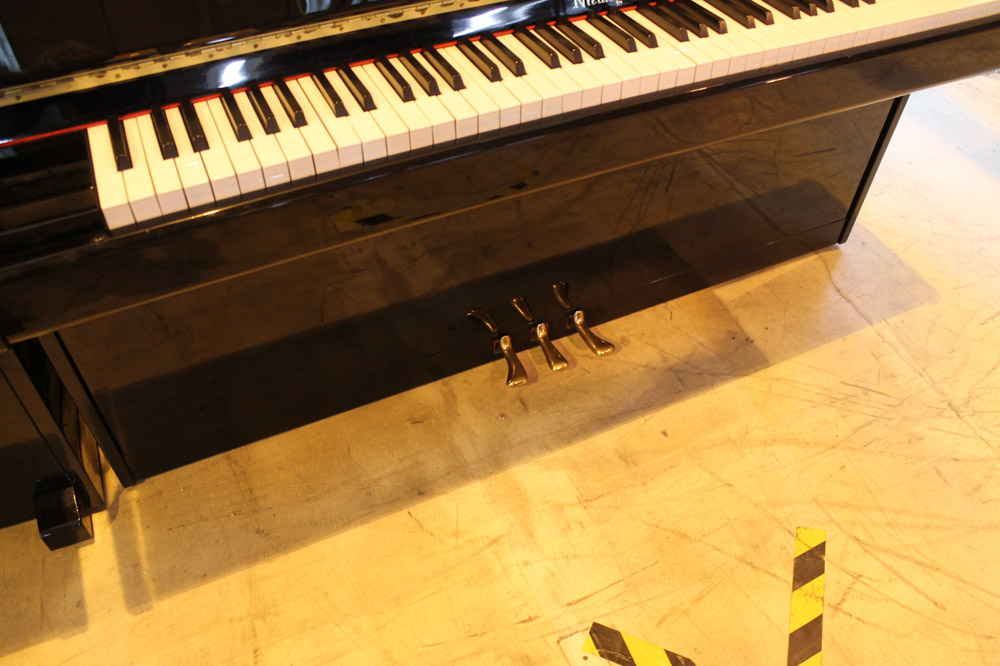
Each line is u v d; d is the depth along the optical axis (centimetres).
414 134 119
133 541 173
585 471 186
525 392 204
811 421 196
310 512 178
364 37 131
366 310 180
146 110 121
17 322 111
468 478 185
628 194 192
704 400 201
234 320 165
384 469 187
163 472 186
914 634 156
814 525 175
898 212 260
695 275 226
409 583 165
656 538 172
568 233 192
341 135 117
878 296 230
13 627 158
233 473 186
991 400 201
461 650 155
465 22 137
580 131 131
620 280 213
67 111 115
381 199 124
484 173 129
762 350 214
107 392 161
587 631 157
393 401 202
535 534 174
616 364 211
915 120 302
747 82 139
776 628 158
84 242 107
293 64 128
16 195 104
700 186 202
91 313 116
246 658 154
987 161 283
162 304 154
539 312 208
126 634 158
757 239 228
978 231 253
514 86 127
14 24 106
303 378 186
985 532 173
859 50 146
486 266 188
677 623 158
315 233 123
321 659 154
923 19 147
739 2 147
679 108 136
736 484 183
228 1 118
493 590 164
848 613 159
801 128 204
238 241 117
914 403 200
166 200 109
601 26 141
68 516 167
